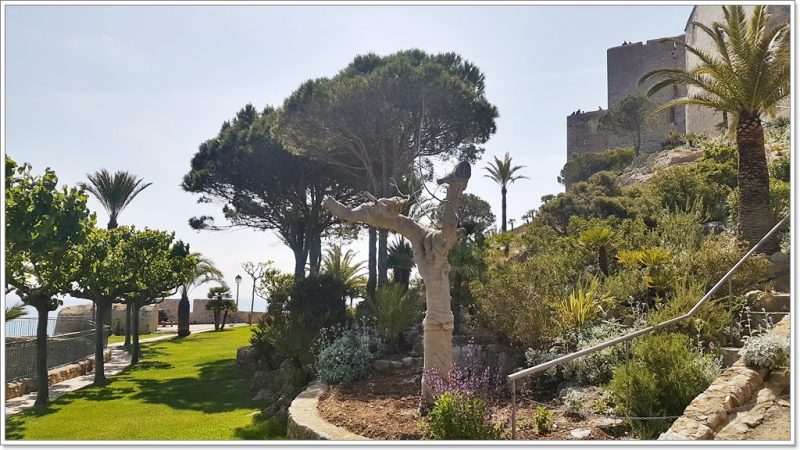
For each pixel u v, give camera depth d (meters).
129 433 11.26
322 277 15.47
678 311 9.65
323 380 11.57
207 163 24.84
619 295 11.71
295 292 15.04
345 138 19.36
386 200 8.85
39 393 15.03
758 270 11.13
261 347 17.08
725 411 6.45
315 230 24.53
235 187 24.61
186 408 13.69
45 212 10.26
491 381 9.82
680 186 20.66
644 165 35.88
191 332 37.09
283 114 19.38
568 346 10.00
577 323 10.50
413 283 17.64
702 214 18.58
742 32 14.33
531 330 10.31
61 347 20.08
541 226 21.45
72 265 15.74
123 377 19.17
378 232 19.45
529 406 8.39
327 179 23.64
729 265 11.34
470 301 13.99
